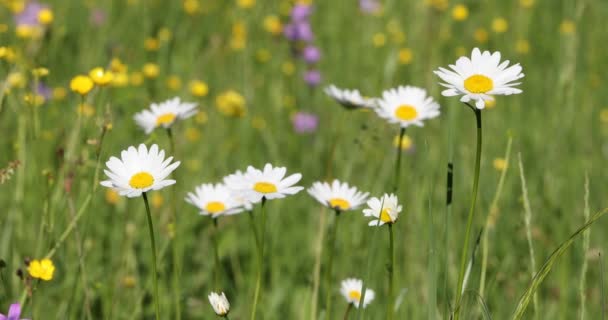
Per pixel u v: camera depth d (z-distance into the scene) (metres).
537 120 6.93
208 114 6.45
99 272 4.27
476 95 2.07
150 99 6.12
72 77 6.94
